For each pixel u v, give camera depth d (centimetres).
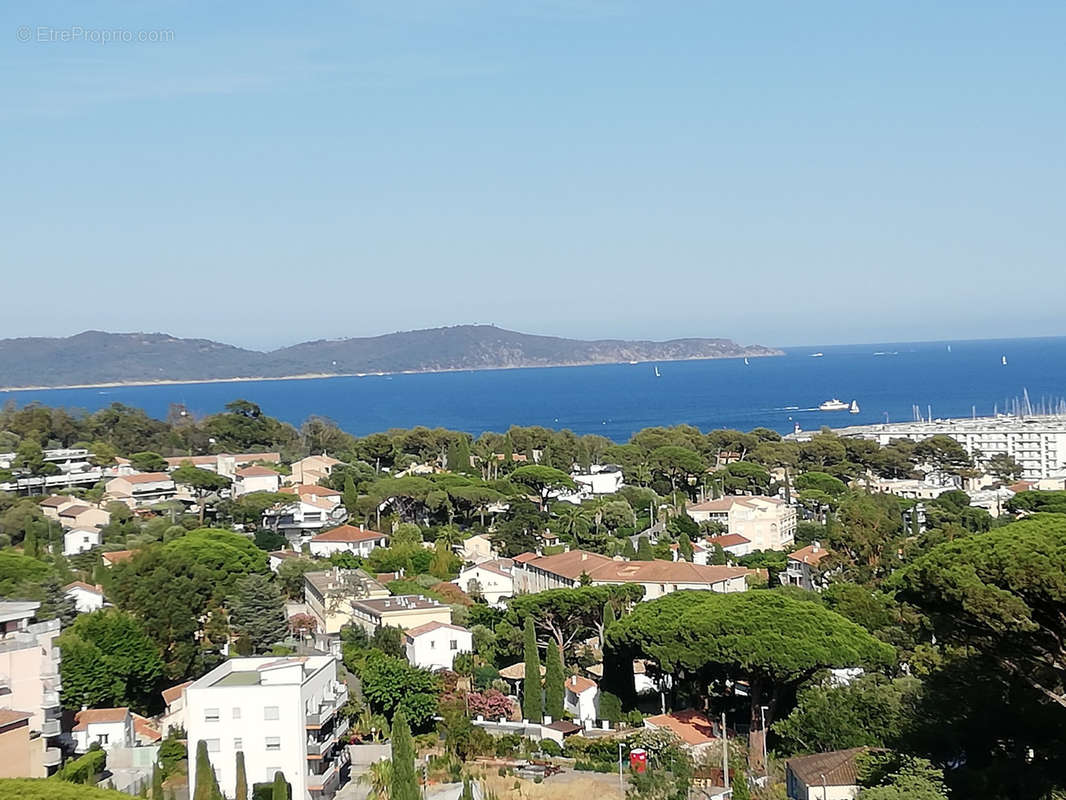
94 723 8581
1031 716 6669
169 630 10356
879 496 19988
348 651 10956
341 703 8775
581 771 8238
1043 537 6247
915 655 9356
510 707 9769
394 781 6856
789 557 16288
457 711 9194
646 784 7381
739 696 9981
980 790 6306
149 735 8906
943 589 6197
